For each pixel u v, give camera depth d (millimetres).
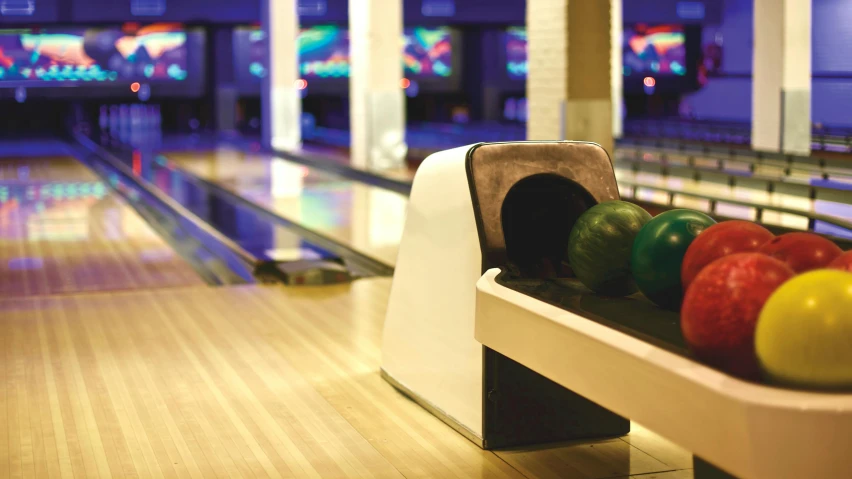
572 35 6332
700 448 1786
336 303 4738
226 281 5707
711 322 1848
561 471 2580
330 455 2701
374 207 8539
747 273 1852
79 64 16844
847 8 12445
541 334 2328
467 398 2826
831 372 1679
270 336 4094
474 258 2824
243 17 17109
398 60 11555
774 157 9148
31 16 16047
